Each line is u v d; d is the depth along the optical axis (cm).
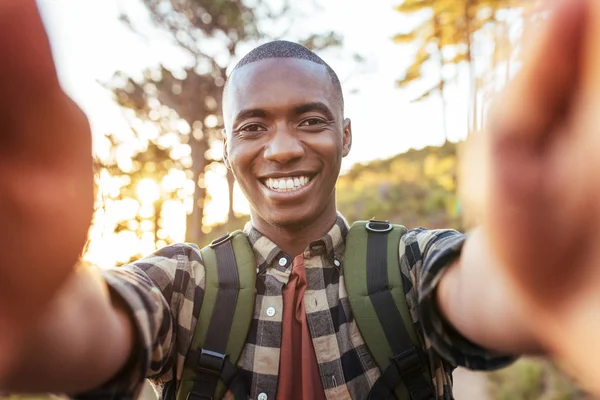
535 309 29
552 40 28
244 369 121
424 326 80
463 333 70
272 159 127
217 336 121
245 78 133
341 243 133
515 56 30
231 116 136
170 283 123
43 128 36
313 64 135
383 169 1499
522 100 29
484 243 31
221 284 126
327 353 122
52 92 37
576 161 27
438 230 124
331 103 134
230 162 138
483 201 30
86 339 60
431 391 113
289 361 123
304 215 129
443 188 1128
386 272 122
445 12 901
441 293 75
